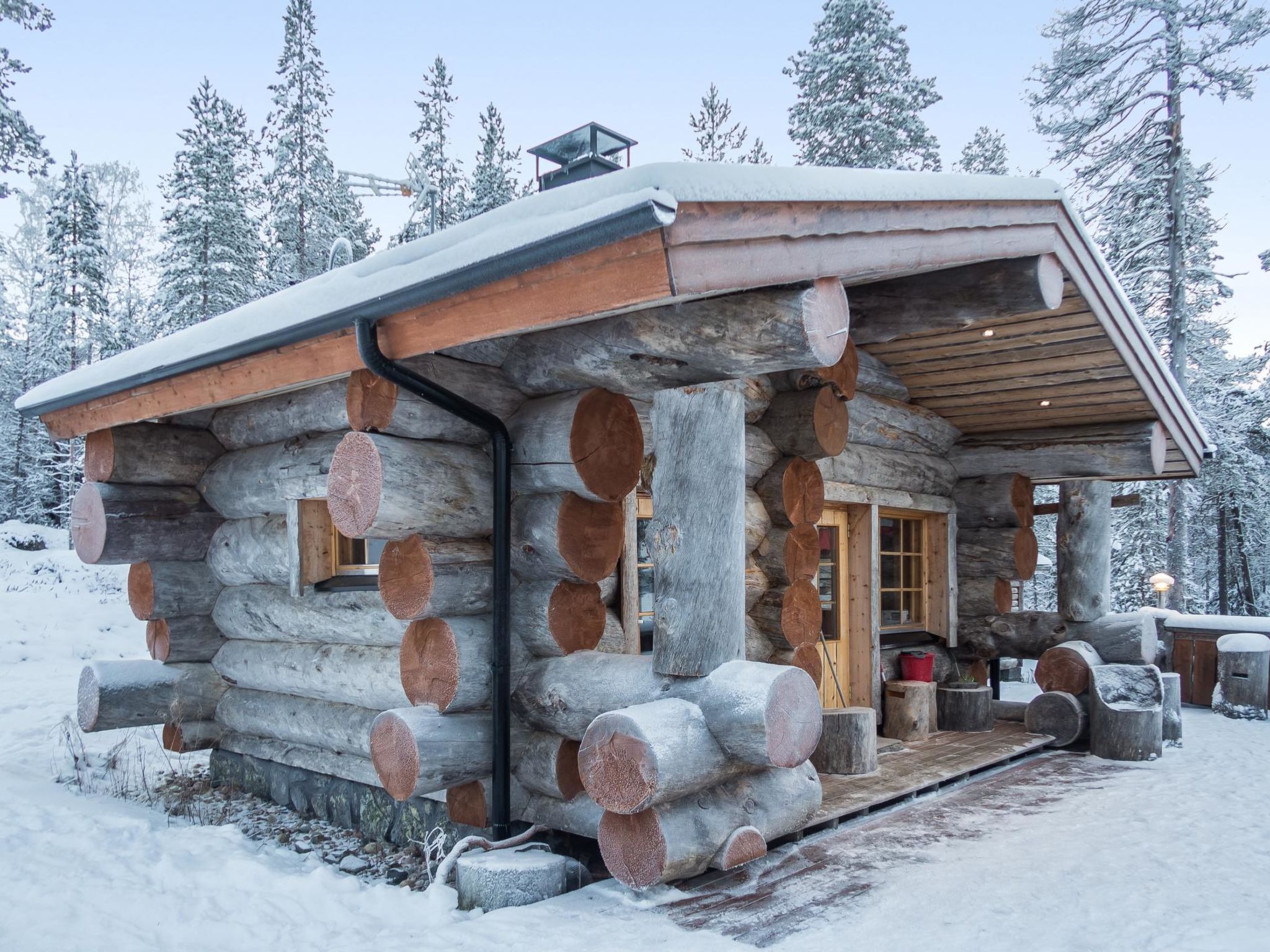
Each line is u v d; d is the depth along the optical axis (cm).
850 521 775
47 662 1405
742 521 429
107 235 4153
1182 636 1086
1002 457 870
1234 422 1975
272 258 2652
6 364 3108
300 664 598
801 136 2136
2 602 1644
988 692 809
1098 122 1662
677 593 422
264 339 477
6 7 1556
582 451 462
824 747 624
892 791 572
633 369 441
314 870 485
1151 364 739
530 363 480
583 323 439
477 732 477
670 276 308
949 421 884
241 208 2358
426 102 2986
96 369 654
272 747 648
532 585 493
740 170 330
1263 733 873
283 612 614
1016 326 650
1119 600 2256
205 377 546
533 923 380
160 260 2300
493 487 483
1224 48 1580
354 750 563
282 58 2594
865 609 761
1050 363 715
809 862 460
